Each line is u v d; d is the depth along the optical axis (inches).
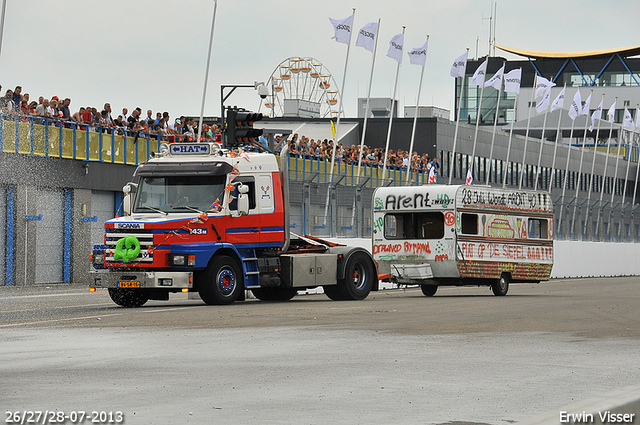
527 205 1525.6
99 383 485.1
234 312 968.3
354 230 1748.3
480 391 463.8
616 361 579.2
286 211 1147.9
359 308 1042.7
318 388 472.7
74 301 1209.4
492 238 1456.7
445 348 644.7
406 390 466.6
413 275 1438.2
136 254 1043.9
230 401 433.7
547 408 417.1
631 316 935.7
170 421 385.4
